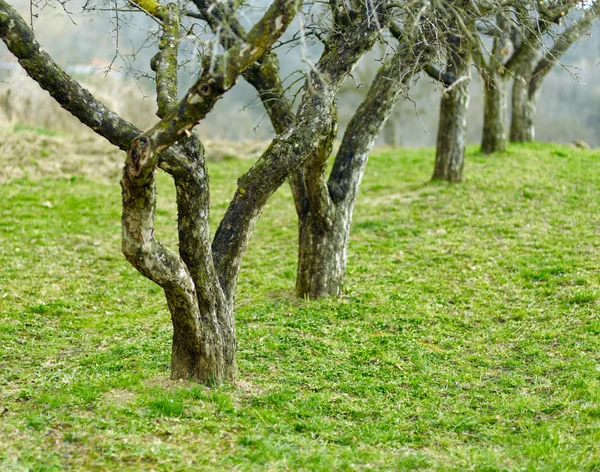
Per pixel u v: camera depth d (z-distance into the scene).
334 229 10.31
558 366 7.77
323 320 9.52
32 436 5.47
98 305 10.71
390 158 23.25
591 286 10.27
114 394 6.51
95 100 6.06
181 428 5.75
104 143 23.88
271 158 6.86
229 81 5.26
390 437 6.11
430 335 9.05
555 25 9.07
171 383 6.83
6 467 4.88
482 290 10.68
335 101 8.42
